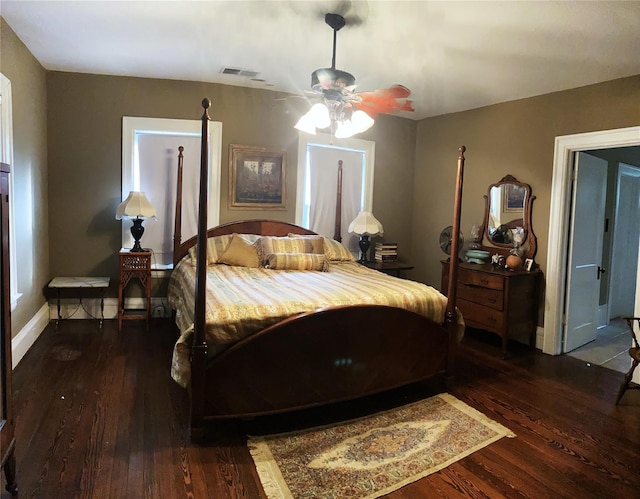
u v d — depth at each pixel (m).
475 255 4.45
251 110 4.62
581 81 3.66
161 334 4.04
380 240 5.48
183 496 1.87
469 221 4.86
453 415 2.72
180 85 4.38
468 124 4.84
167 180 4.50
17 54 3.25
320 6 2.61
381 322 2.69
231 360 2.29
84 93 4.21
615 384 3.33
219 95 4.49
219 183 4.55
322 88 2.90
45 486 1.89
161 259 4.55
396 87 3.09
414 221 5.64
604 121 3.61
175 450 2.22
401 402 2.90
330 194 5.15
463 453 2.30
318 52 3.38
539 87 3.90
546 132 4.05
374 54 3.34
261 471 2.07
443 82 3.93
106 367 3.24
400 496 1.94
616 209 5.11
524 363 3.76
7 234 1.75
